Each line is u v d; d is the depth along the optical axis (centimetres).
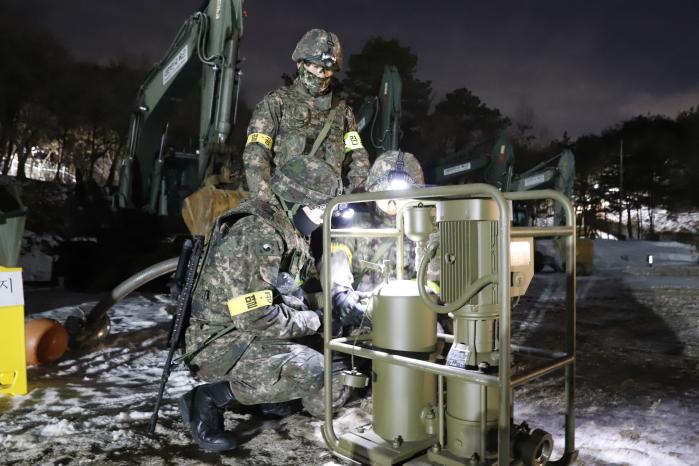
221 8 761
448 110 3781
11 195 372
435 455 221
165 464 254
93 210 1088
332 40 365
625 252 2545
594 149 4691
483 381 197
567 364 229
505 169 1561
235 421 307
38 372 411
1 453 265
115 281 970
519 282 210
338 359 322
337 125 384
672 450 265
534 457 209
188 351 282
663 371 424
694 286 1137
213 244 283
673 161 4609
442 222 218
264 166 361
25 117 3484
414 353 238
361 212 366
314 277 349
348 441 245
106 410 327
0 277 354
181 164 1117
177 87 924
